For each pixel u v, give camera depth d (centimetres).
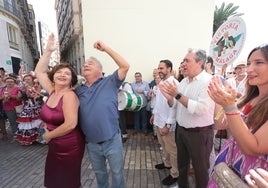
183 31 627
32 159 440
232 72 462
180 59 636
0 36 1736
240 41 270
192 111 223
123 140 536
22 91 536
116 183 241
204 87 227
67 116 199
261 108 115
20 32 2384
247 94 142
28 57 3266
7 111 567
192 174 346
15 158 446
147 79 645
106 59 632
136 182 333
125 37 629
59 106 204
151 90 545
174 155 314
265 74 118
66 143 208
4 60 1753
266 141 107
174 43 631
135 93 584
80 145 219
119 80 227
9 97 553
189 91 242
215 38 317
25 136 521
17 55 2136
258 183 89
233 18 282
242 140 111
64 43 2531
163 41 631
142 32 627
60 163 212
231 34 286
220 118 176
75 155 214
